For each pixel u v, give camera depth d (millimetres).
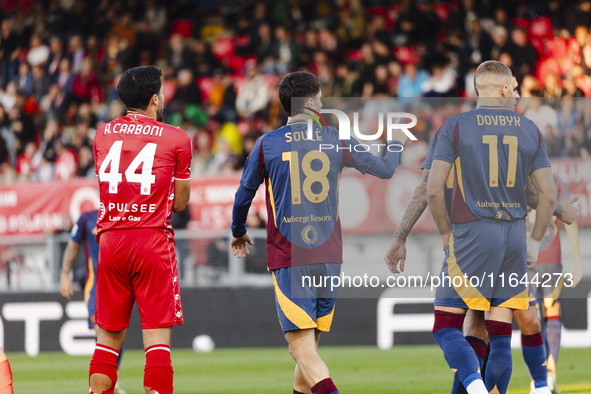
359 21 47094
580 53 42125
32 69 46562
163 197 14695
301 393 14836
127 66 46594
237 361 27859
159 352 14461
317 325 14680
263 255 31219
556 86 39531
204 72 45500
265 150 14477
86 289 21859
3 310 31328
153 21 49531
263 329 31125
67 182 34594
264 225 32906
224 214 34000
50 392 22359
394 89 41625
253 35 47656
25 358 29812
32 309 31250
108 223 14625
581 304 26609
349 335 30297
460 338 14602
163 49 48906
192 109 42594
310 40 45406
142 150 14625
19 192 34812
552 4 43812
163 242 14625
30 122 43219
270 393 21719
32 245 31562
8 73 47562
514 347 28203
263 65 44625
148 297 14523
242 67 46500
